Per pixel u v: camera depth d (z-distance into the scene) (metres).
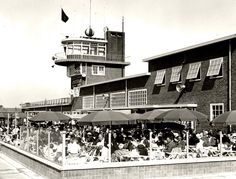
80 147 17.47
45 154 16.12
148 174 14.58
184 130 22.92
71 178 13.36
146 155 16.36
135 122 24.55
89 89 48.22
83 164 13.78
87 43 57.41
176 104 29.08
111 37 58.94
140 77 36.16
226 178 15.12
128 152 15.98
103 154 15.55
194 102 28.19
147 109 32.81
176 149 16.73
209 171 15.73
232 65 24.58
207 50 27.17
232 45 24.77
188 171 15.31
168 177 14.91
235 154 17.77
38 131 17.41
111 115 17.56
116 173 14.04
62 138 13.72
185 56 29.56
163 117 19.02
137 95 36.56
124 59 59.66
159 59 33.12
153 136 22.06
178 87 29.84
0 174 16.45
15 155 21.64
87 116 18.03
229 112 17.23
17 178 15.38
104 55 58.44
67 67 59.41
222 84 25.50
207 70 27.00
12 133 27.59
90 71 56.94
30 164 17.83
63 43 57.94
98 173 13.75
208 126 26.17
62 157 13.49
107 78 58.19
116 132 22.11
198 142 18.77
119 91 40.22
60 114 24.12
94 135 22.56
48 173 14.87
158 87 33.00
